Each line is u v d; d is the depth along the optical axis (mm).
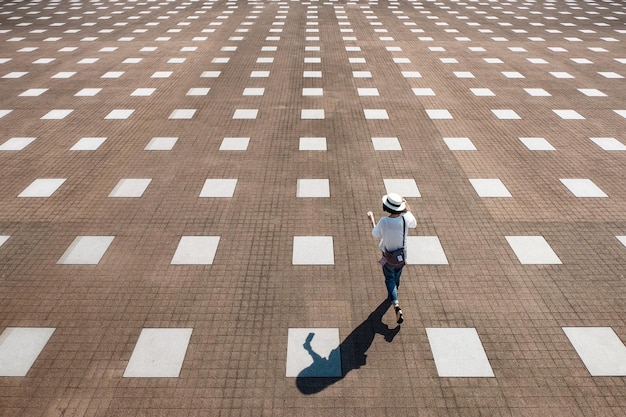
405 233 4547
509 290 5293
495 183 7469
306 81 12383
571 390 4152
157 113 10312
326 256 5836
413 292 5266
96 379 4227
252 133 9273
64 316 4910
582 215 6660
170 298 5160
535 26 18953
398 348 4566
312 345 4590
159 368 4336
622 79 12602
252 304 5082
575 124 9742
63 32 17781
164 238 6156
